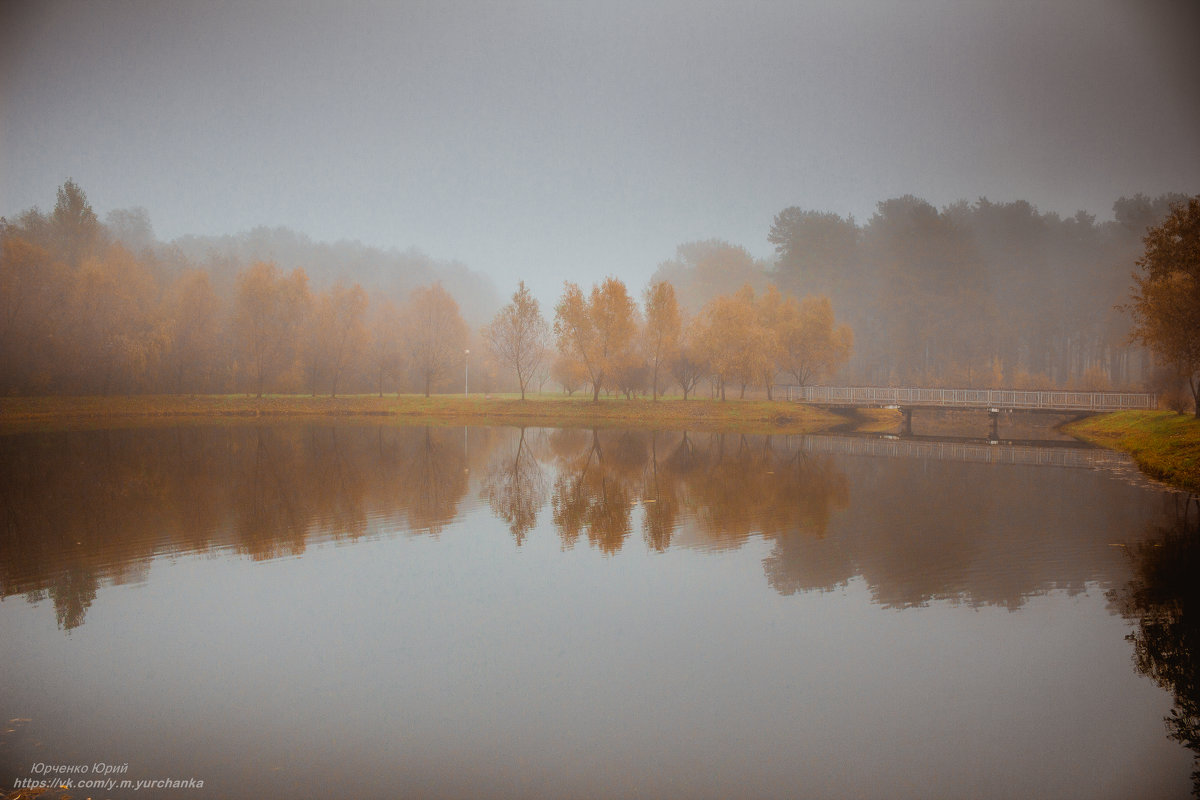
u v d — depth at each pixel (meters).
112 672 13.04
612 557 20.28
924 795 9.33
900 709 11.66
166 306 81.12
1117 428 53.22
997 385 87.31
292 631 15.00
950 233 88.62
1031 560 19.45
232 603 16.58
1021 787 9.48
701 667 13.23
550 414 73.50
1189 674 12.74
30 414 65.50
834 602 16.50
